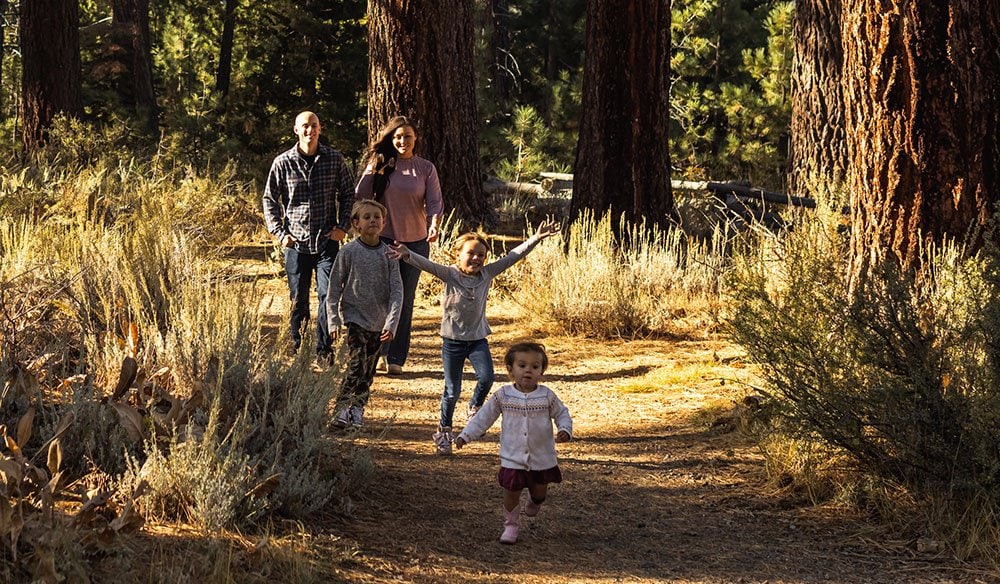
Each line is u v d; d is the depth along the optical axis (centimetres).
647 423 701
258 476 476
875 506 521
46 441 462
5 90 3584
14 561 343
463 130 1448
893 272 554
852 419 529
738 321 595
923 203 676
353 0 2594
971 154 670
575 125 2703
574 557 463
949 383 522
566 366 878
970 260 566
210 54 3325
